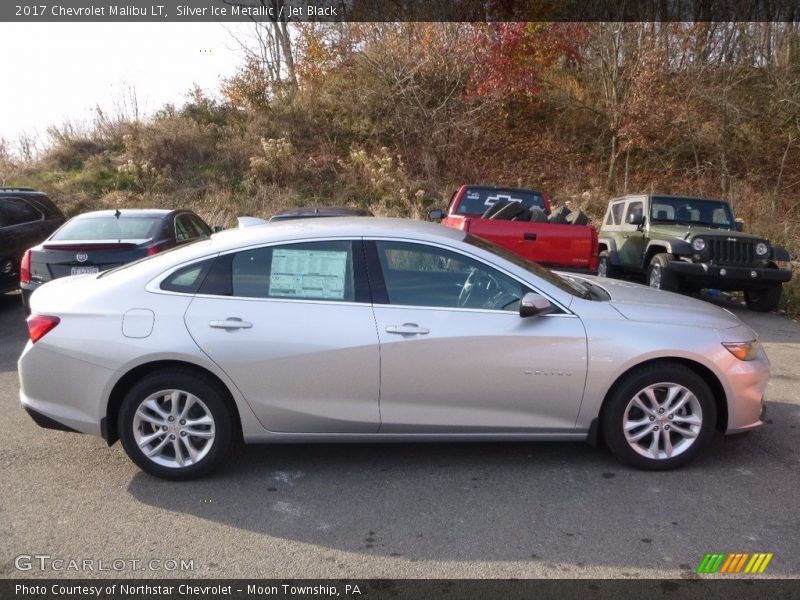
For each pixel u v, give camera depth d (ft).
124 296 13.96
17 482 13.94
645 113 61.26
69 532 12.01
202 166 65.41
